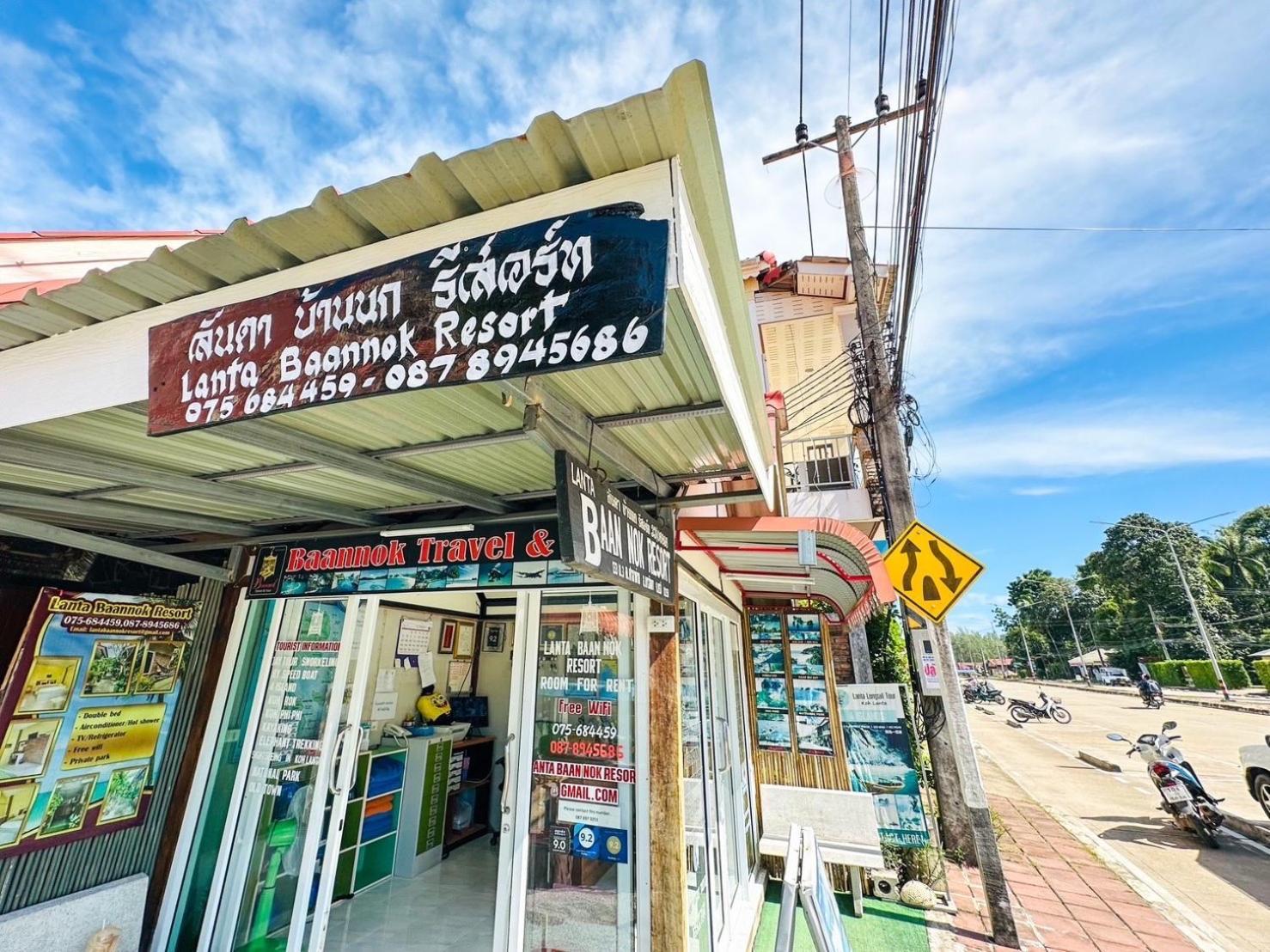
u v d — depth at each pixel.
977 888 4.95
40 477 2.57
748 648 5.75
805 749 5.39
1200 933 4.09
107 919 3.16
